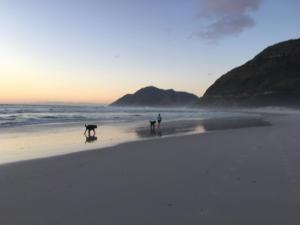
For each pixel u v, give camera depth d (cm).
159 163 1184
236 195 773
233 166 1080
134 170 1074
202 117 5556
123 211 691
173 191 823
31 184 918
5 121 3547
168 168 1091
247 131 2412
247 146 1520
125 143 1819
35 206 731
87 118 4525
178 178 950
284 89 16588
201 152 1399
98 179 962
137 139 2039
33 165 1187
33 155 1420
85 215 673
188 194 793
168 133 2458
